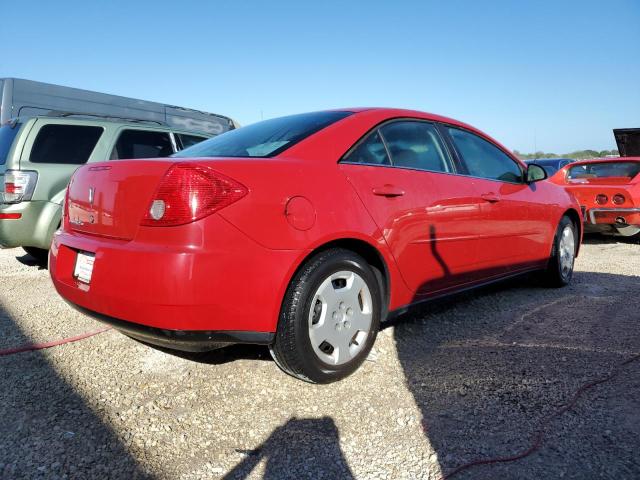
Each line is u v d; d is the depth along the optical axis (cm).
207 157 262
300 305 242
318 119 311
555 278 466
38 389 261
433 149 347
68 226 290
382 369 285
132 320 226
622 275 530
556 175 850
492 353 306
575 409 233
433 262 320
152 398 251
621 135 998
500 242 383
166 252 213
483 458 198
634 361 285
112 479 189
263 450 208
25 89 923
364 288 275
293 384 266
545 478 185
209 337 222
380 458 201
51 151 550
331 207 257
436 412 236
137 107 1104
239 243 221
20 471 193
